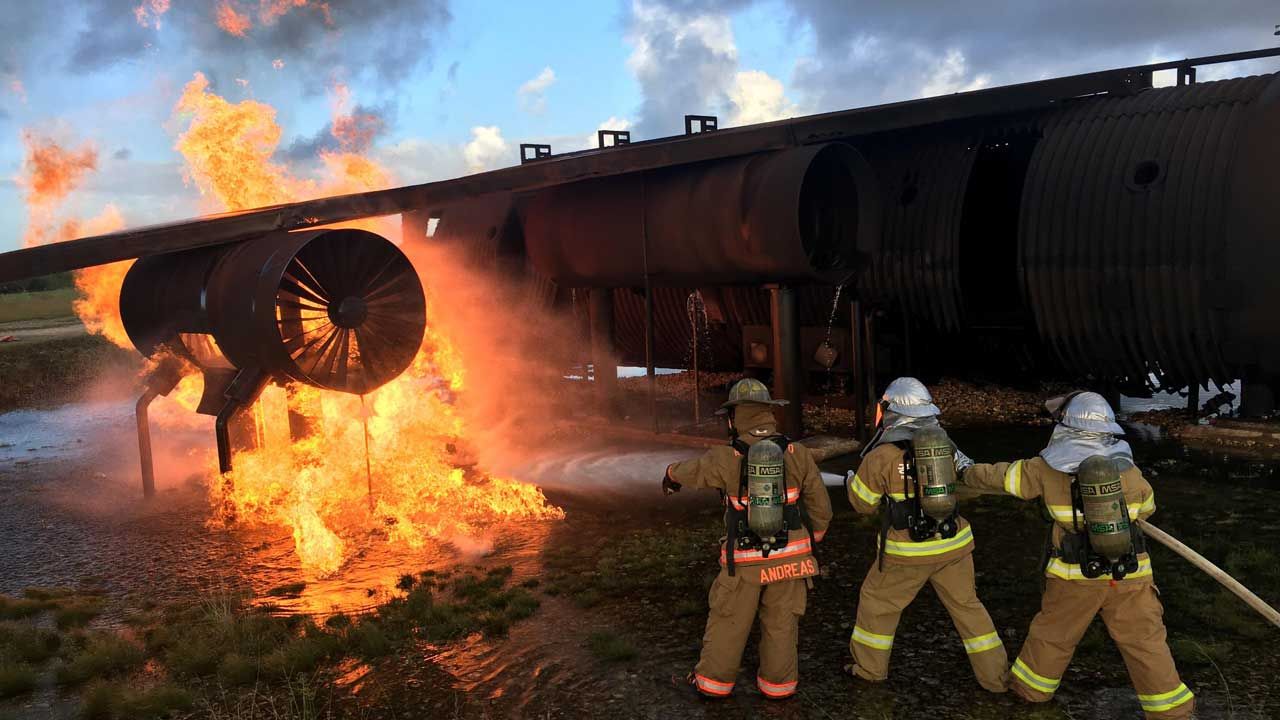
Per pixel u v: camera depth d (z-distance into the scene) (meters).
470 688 5.27
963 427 12.09
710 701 4.92
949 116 11.52
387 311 9.27
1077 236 11.59
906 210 12.95
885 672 4.99
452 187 9.53
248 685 5.45
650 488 9.94
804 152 10.04
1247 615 5.59
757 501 4.61
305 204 8.90
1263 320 10.23
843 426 12.41
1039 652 4.56
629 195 11.72
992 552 7.15
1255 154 10.29
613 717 4.80
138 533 9.12
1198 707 4.55
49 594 7.31
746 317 14.84
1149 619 4.25
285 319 8.51
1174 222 10.84
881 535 4.85
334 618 6.42
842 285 10.86
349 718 4.97
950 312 12.75
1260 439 10.54
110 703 5.21
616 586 6.81
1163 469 9.55
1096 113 12.08
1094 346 11.80
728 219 10.48
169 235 8.14
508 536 8.42
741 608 4.75
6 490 11.45
